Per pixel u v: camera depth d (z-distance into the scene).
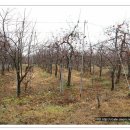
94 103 21.20
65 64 47.69
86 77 38.84
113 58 29.89
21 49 25.83
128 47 29.52
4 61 41.31
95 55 42.00
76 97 24.45
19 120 16.97
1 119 17.16
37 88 29.33
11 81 34.47
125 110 19.09
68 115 18.09
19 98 23.88
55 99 23.62
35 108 20.16
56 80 34.84
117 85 31.11
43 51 48.69
